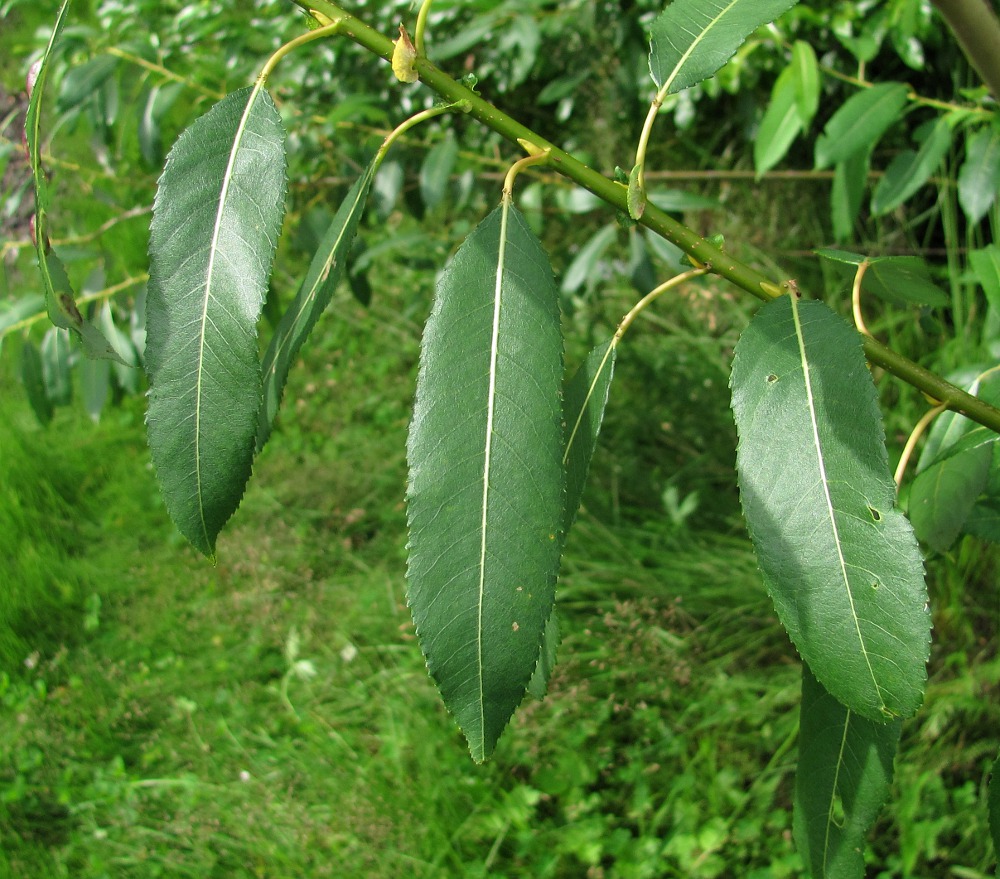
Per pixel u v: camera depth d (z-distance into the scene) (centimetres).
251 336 23
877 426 22
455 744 72
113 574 92
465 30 75
